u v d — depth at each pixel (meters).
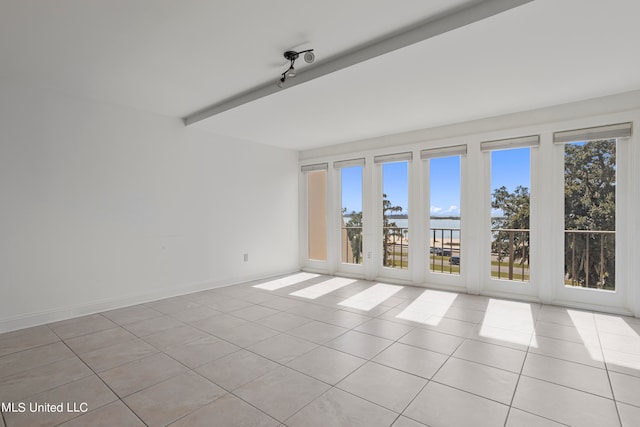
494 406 1.82
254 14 2.05
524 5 1.83
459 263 4.35
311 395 1.94
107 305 3.62
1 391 2.00
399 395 1.93
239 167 5.01
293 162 5.89
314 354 2.49
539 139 3.68
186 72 2.88
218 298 4.09
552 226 3.64
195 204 4.45
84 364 2.34
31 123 3.14
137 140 3.88
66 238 3.35
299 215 5.98
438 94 3.21
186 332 2.95
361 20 2.13
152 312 3.53
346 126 4.37
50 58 2.60
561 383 2.05
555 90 3.13
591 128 3.39
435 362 2.35
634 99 3.17
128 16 2.05
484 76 2.79
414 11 2.04
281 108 3.59
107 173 3.64
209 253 4.61
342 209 5.54
